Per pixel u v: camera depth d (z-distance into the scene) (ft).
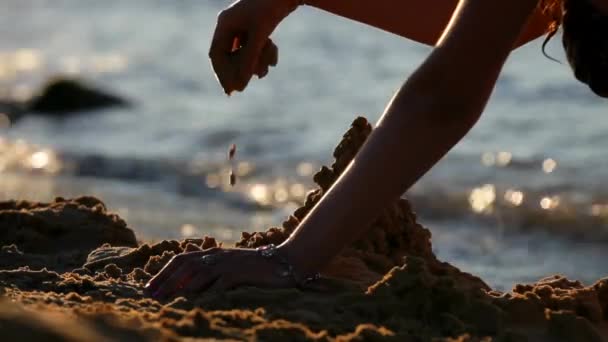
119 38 77.00
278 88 52.80
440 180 32.50
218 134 42.52
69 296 9.60
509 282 18.97
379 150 9.26
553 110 43.01
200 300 9.60
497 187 31.50
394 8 11.56
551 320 9.82
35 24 85.15
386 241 12.07
